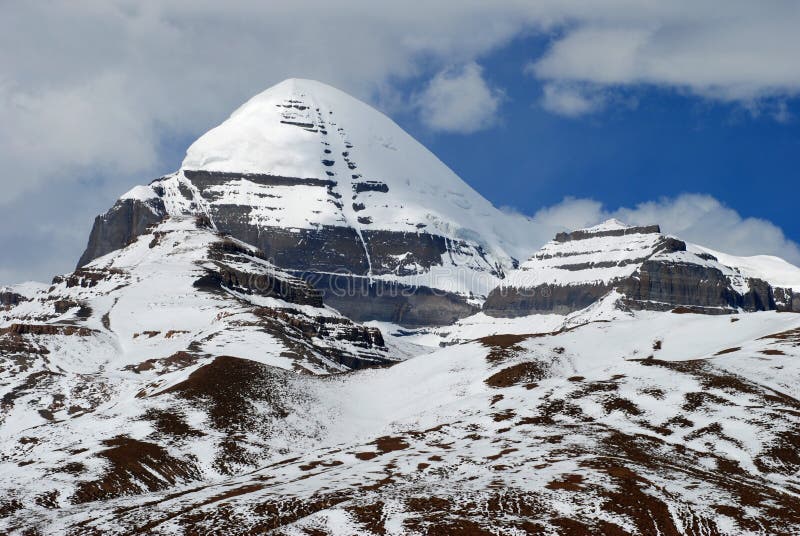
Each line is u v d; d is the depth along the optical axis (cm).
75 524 15188
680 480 15375
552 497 14462
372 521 13838
